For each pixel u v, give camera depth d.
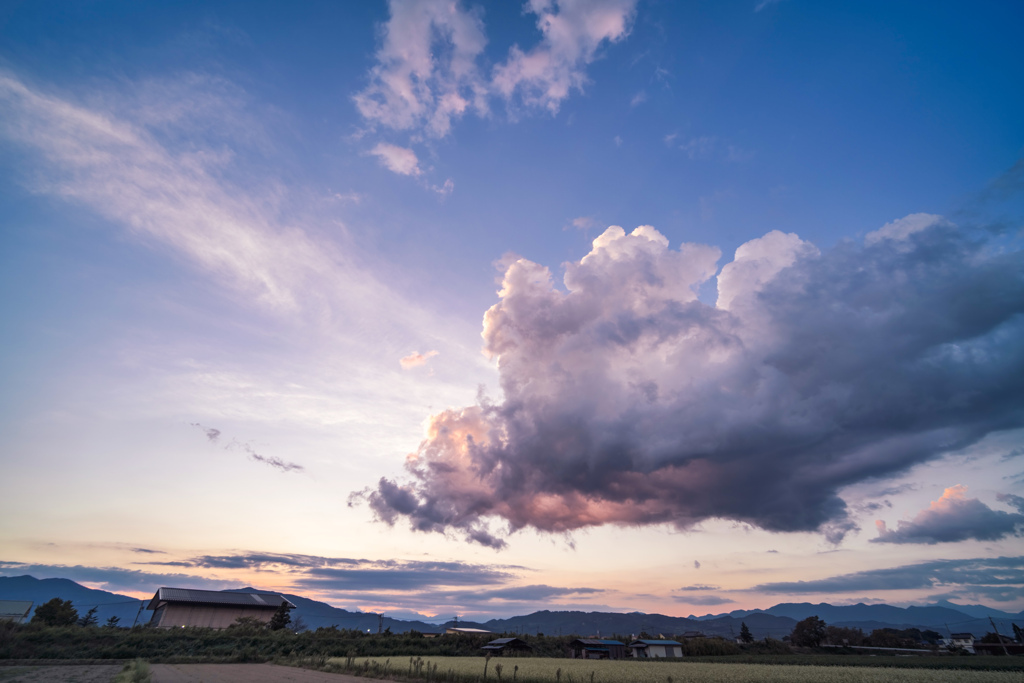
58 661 49.47
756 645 107.56
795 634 114.12
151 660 54.53
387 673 38.66
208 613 85.31
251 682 33.09
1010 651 90.56
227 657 58.78
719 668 52.94
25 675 36.62
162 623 81.00
